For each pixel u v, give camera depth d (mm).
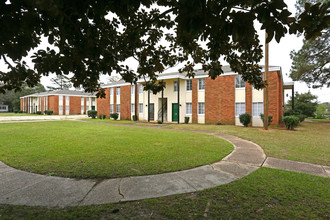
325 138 8219
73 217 2172
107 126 14133
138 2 1738
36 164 4227
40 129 11500
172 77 17297
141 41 3326
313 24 1547
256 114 14086
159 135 9039
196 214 2262
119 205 2480
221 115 15617
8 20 1647
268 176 3508
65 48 2479
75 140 7445
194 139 7828
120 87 23156
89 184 3156
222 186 3059
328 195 2742
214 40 2275
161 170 3844
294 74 16109
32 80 3283
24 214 2227
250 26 1620
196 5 1318
